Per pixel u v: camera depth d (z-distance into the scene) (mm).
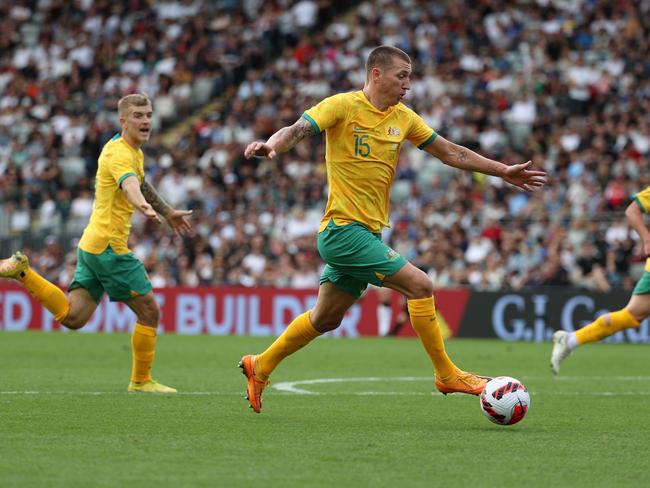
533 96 83688
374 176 24656
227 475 17547
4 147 95688
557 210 72812
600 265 67188
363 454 19938
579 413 27453
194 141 88875
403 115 25234
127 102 30094
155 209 31219
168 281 74625
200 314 70062
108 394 30406
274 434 22484
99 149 91375
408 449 20625
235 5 103250
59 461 18672
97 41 103062
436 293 67062
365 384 35688
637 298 34875
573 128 80250
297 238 73812
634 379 39281
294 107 89188
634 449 21094
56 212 84562
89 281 30984
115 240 30469
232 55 99625
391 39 92938
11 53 106562
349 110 24516
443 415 26422
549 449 20922
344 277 25047
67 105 97938
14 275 30172
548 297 65000
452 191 75125
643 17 88312
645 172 73812
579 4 91625
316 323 25266
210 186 82312
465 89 86938
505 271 69125
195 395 30578
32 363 43406
